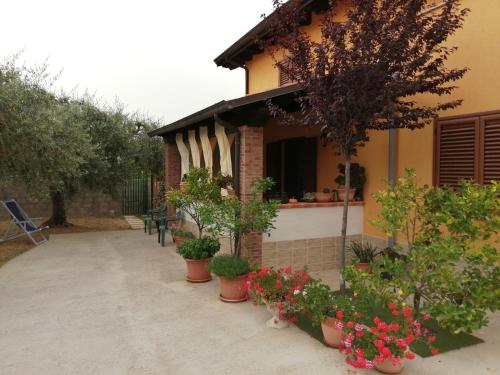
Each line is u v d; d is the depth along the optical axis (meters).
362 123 4.54
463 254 3.76
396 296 3.92
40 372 3.57
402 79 4.46
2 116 8.16
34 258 8.48
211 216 6.21
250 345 4.11
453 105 5.01
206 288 6.16
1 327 4.62
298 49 4.65
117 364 3.72
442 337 4.21
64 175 11.71
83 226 13.48
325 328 4.05
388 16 4.32
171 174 12.39
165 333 4.43
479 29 5.63
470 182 4.32
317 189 9.08
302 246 7.09
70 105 12.12
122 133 13.71
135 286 6.29
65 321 4.80
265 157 11.36
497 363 3.69
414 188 4.38
